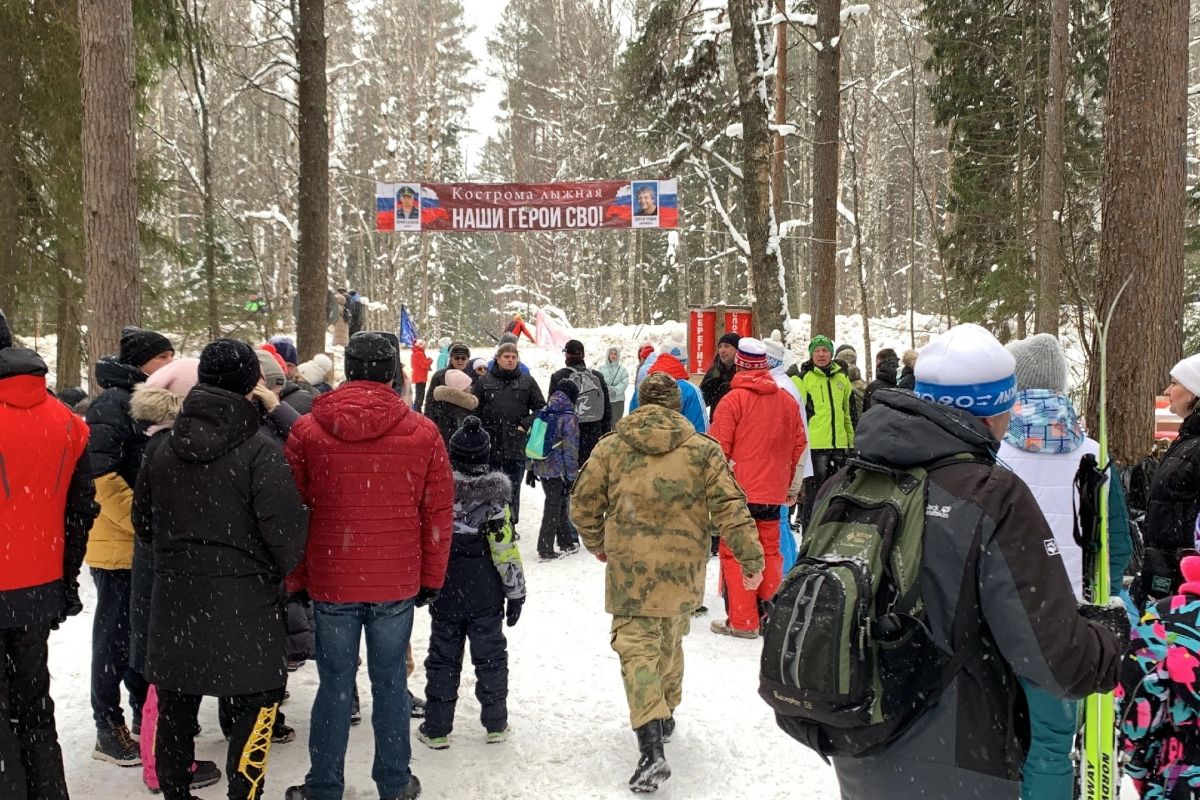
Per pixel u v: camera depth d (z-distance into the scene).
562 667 5.41
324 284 11.53
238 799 3.28
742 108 12.35
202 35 12.16
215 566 3.20
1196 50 24.34
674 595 3.98
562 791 3.87
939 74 17.97
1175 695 2.26
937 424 2.03
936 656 1.93
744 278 40.97
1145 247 6.20
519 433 8.34
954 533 1.92
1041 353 3.30
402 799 3.69
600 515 4.19
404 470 3.52
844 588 1.90
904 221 42.31
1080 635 1.84
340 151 38.03
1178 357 7.77
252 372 3.34
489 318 52.84
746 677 5.25
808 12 15.46
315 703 3.57
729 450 5.96
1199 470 3.59
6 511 3.09
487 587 4.28
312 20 11.23
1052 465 3.19
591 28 34.19
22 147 11.32
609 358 11.62
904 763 1.97
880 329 26.89
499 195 15.69
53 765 3.30
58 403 3.35
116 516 3.86
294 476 3.51
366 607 3.55
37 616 3.20
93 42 6.86
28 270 11.73
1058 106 12.30
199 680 3.20
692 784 3.93
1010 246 15.16
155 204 12.72
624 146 28.95
